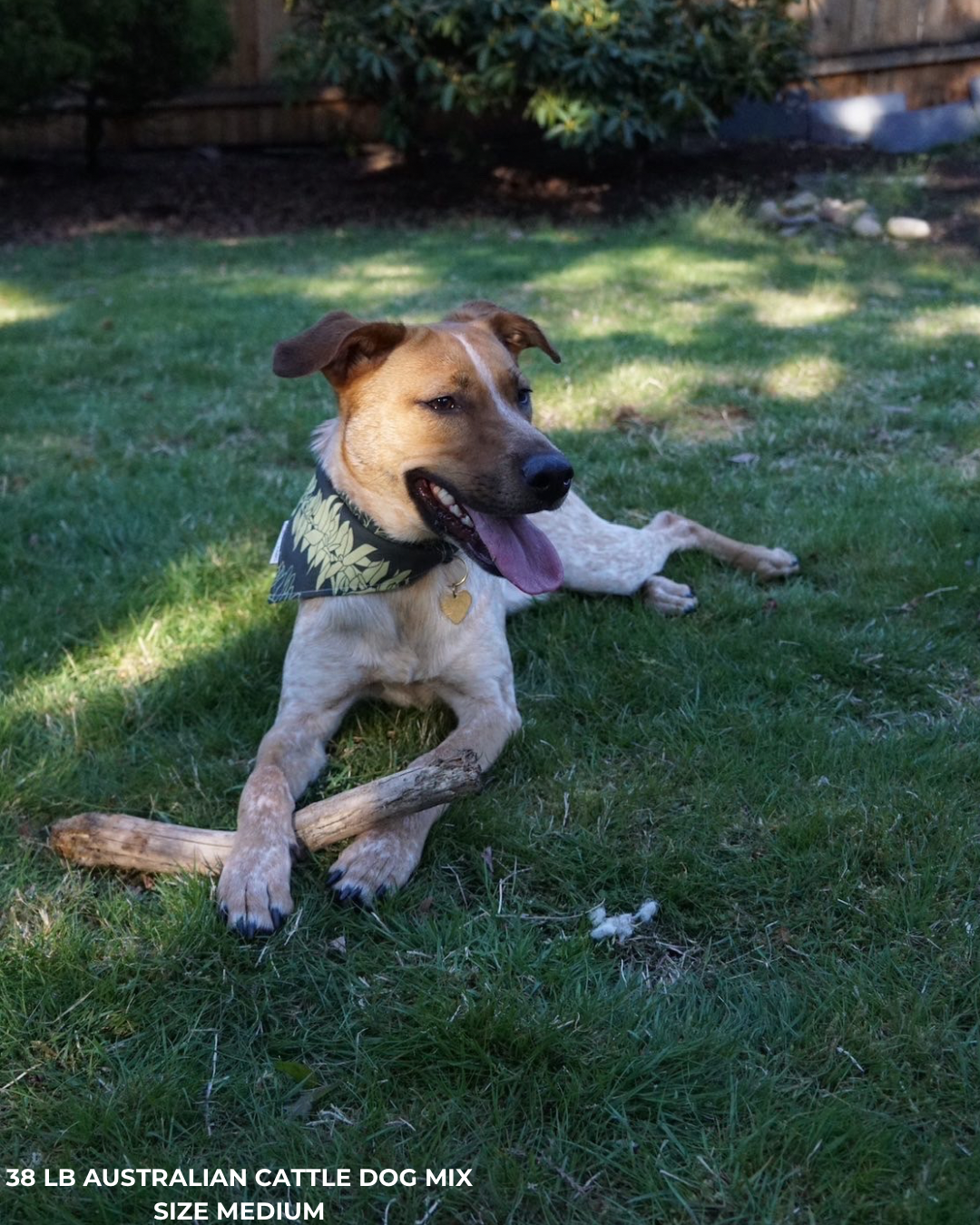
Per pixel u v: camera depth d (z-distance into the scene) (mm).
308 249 4355
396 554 1508
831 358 2895
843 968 1279
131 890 1382
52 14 4184
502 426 1438
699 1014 1242
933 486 2184
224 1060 1215
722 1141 1146
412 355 1454
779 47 4594
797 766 1540
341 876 1354
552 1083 1182
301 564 1554
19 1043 1218
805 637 1764
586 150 4500
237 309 3471
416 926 1326
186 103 5535
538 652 1773
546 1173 1126
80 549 2031
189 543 2051
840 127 5344
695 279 3777
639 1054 1202
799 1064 1203
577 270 3891
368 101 5383
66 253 4328
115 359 3049
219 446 2467
